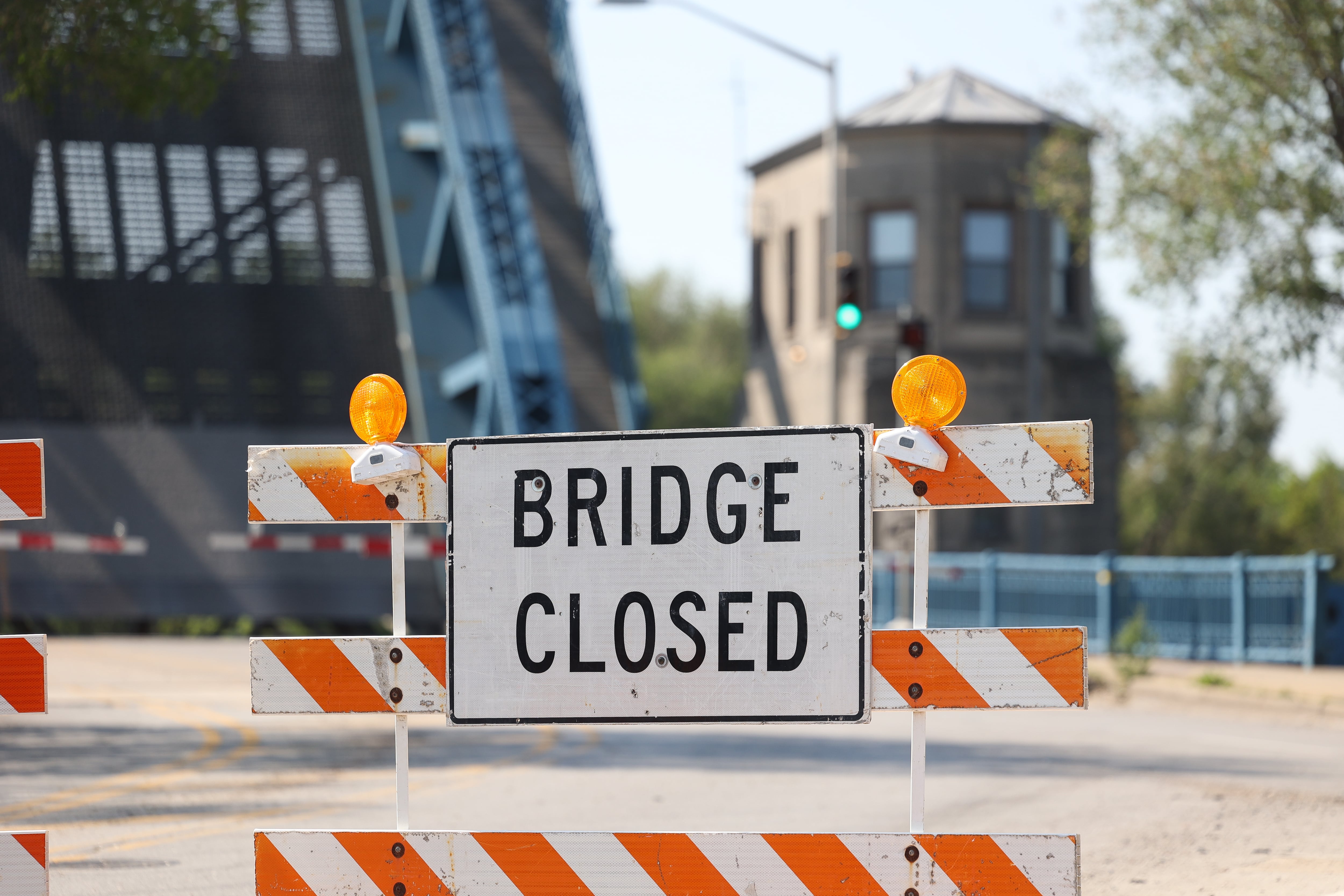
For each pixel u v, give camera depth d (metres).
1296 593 44.53
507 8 65.62
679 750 26.02
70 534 57.03
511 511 9.19
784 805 19.20
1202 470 111.94
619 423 58.12
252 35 65.12
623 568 9.05
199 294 61.69
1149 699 37.97
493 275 55.19
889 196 66.69
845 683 8.76
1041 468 8.65
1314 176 39.91
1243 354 42.31
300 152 63.97
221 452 59.25
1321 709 34.16
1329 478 115.69
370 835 9.15
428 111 63.84
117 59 29.94
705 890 8.91
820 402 68.44
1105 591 50.28
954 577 56.41
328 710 9.18
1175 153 42.03
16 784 21.52
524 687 9.06
